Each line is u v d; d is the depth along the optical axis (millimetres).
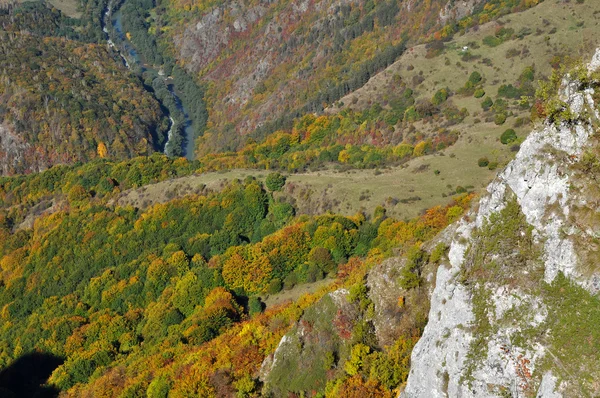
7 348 103062
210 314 83062
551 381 29531
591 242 31516
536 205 34750
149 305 99250
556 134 35469
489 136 115250
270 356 59844
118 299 104812
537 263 33594
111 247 121625
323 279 91625
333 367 51344
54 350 96188
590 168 33062
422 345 38688
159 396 64125
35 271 123438
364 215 103625
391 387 45250
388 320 50312
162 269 104125
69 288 116625
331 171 130500
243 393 56406
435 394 35938
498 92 135375
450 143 121812
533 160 35812
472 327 34469
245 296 94438
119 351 92375
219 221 120688
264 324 69688
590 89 34875
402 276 50250
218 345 70125
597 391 28125
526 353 31422
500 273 34750
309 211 114875
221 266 97875
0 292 122000
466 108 135500
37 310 112938
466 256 37781
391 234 90250
